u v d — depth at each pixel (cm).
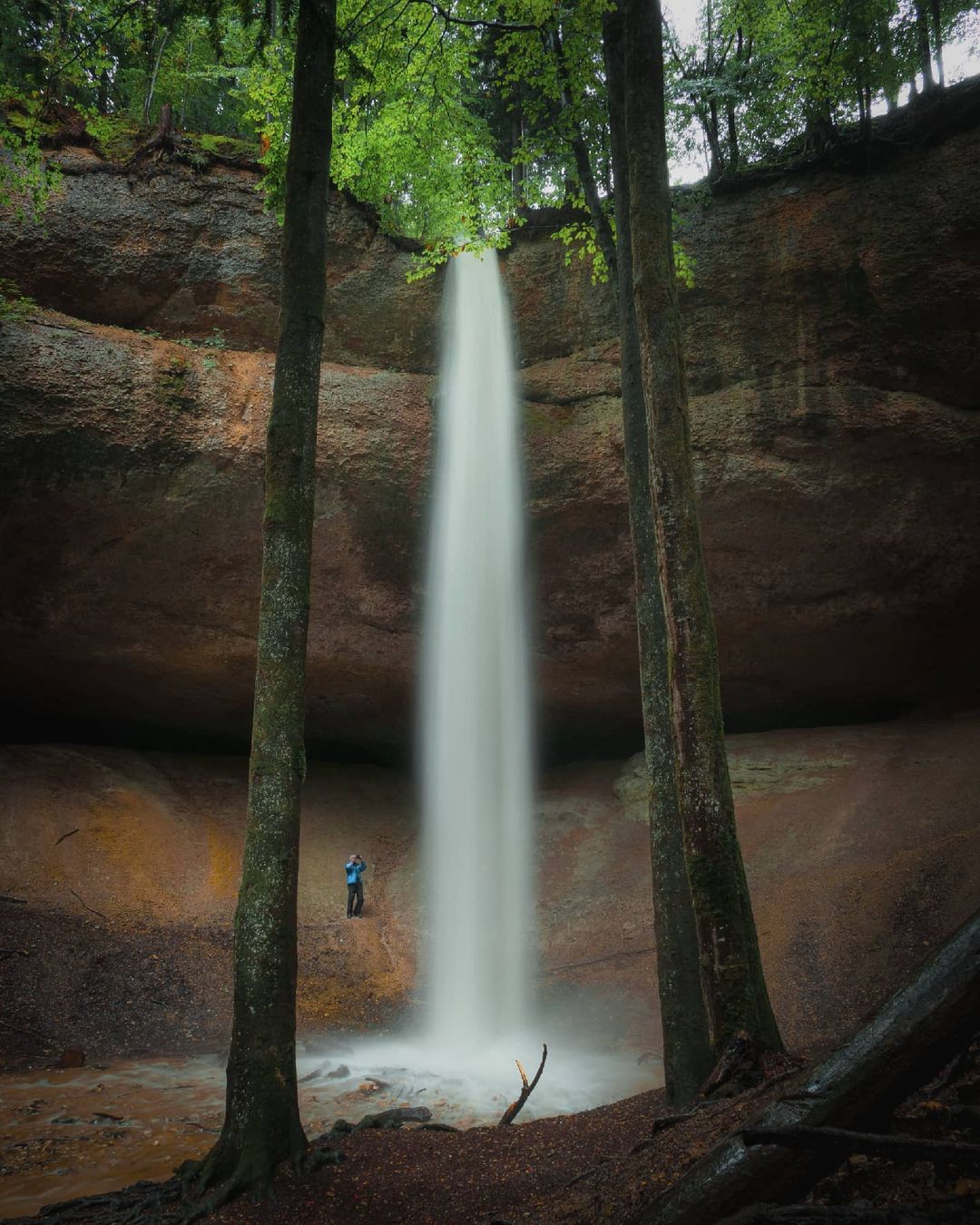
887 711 2062
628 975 1367
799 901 1348
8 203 1678
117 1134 809
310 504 714
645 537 844
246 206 1802
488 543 1783
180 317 1784
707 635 704
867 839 1493
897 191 1673
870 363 1681
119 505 1619
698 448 1691
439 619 1806
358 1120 855
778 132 1808
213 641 1788
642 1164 442
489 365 1833
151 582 1706
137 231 1748
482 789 1877
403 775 2281
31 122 1526
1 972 1295
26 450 1541
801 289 1716
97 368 1592
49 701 2009
